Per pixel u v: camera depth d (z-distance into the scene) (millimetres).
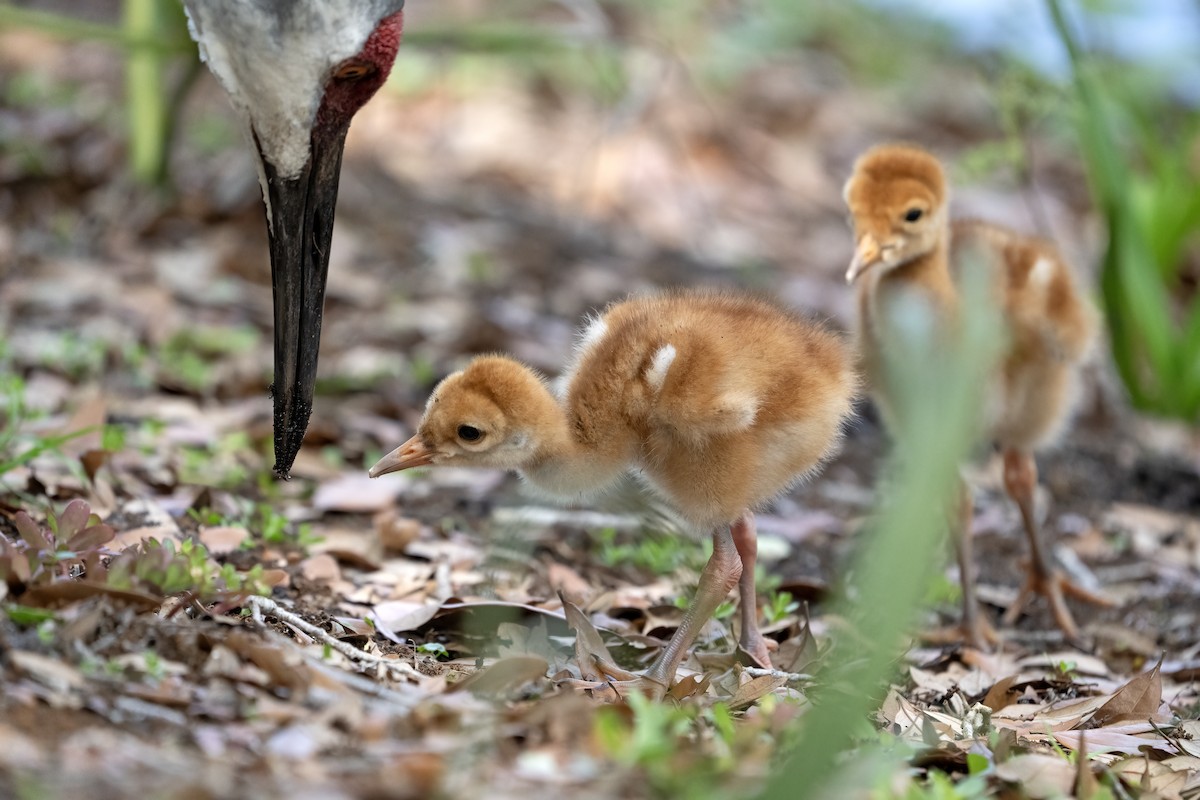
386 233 18688
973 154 17250
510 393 8711
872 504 12938
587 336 9375
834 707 6262
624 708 7246
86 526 8359
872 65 28516
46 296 15023
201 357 14562
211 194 18188
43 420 11484
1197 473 15391
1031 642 11023
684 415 8508
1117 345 16344
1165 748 8031
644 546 11102
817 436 9086
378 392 14461
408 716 6973
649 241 20797
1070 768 7219
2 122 19031
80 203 17547
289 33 9484
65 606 7535
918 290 10672
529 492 10438
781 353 8938
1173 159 19250
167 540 9133
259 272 16828
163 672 7160
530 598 9797
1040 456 15289
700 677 8594
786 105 26344
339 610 9383
